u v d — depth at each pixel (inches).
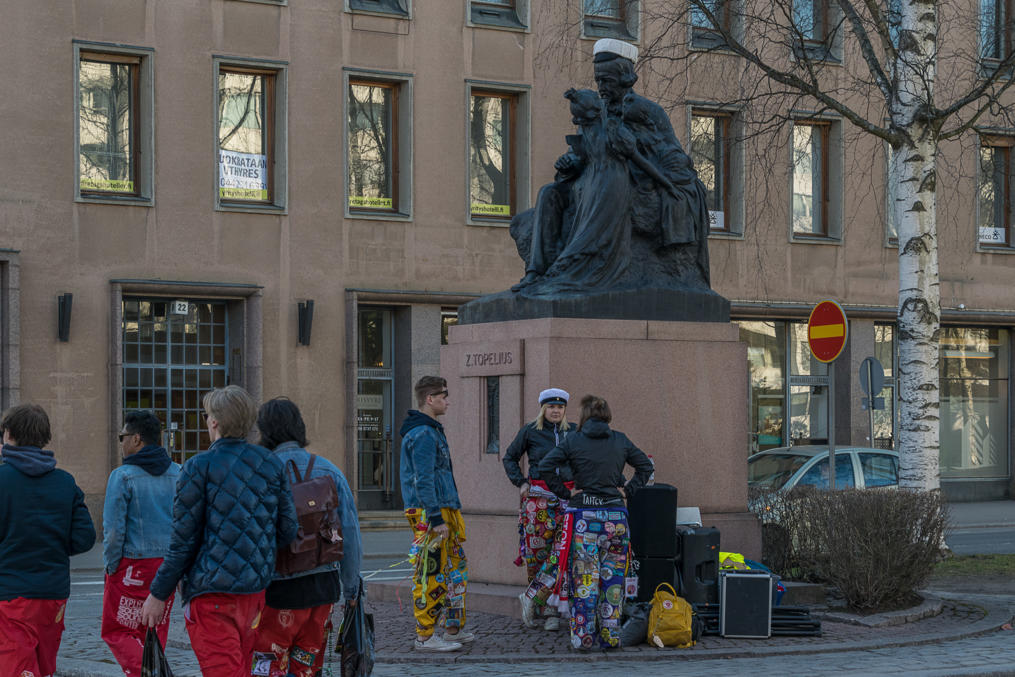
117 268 998.4
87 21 990.4
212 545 276.2
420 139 1109.1
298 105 1065.5
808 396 1294.3
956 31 1113.4
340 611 482.6
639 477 408.5
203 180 1030.4
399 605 507.8
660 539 430.3
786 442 1280.8
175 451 1040.2
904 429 727.1
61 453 972.6
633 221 505.0
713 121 1201.4
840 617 467.8
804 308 1261.1
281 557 288.2
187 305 1034.7
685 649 409.4
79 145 992.9
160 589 277.6
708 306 503.5
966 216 1328.7
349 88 1098.1
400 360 1115.3
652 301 491.8
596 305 481.7
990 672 368.5
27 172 967.0
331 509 292.0
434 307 1115.9
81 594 652.1
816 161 1290.6
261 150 1067.3
